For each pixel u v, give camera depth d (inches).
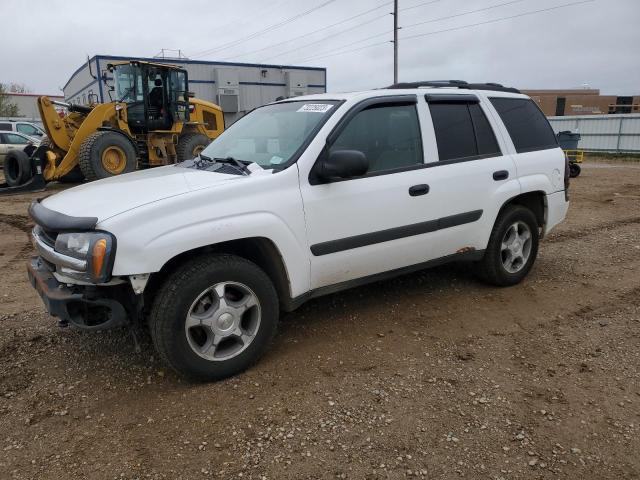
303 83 1252.5
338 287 152.0
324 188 140.9
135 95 530.9
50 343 152.6
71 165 502.6
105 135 485.7
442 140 169.3
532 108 207.0
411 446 106.7
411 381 130.7
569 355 144.6
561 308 177.6
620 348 148.3
